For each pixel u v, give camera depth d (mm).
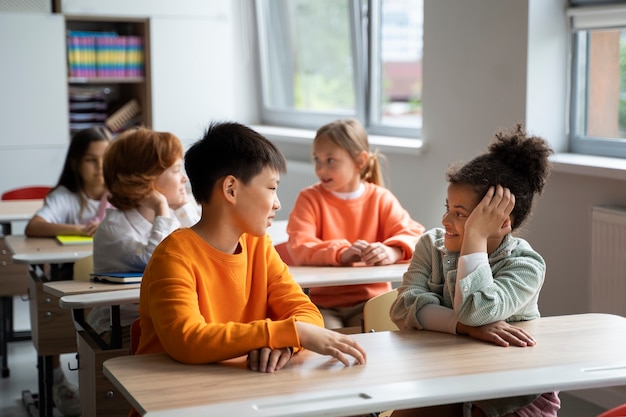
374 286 3141
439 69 4246
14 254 3219
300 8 5879
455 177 1997
